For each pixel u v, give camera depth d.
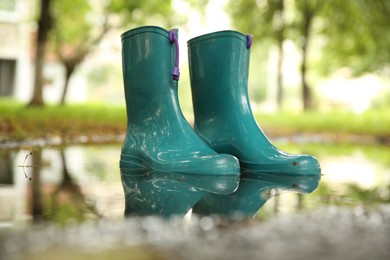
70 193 1.00
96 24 5.95
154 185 1.10
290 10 6.80
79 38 5.95
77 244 0.63
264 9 6.23
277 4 6.14
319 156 1.90
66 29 5.92
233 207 0.90
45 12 4.41
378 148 2.39
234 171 1.27
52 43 6.07
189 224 0.75
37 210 0.86
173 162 1.29
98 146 2.10
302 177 1.27
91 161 1.52
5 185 1.09
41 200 0.94
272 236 0.69
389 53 5.93
